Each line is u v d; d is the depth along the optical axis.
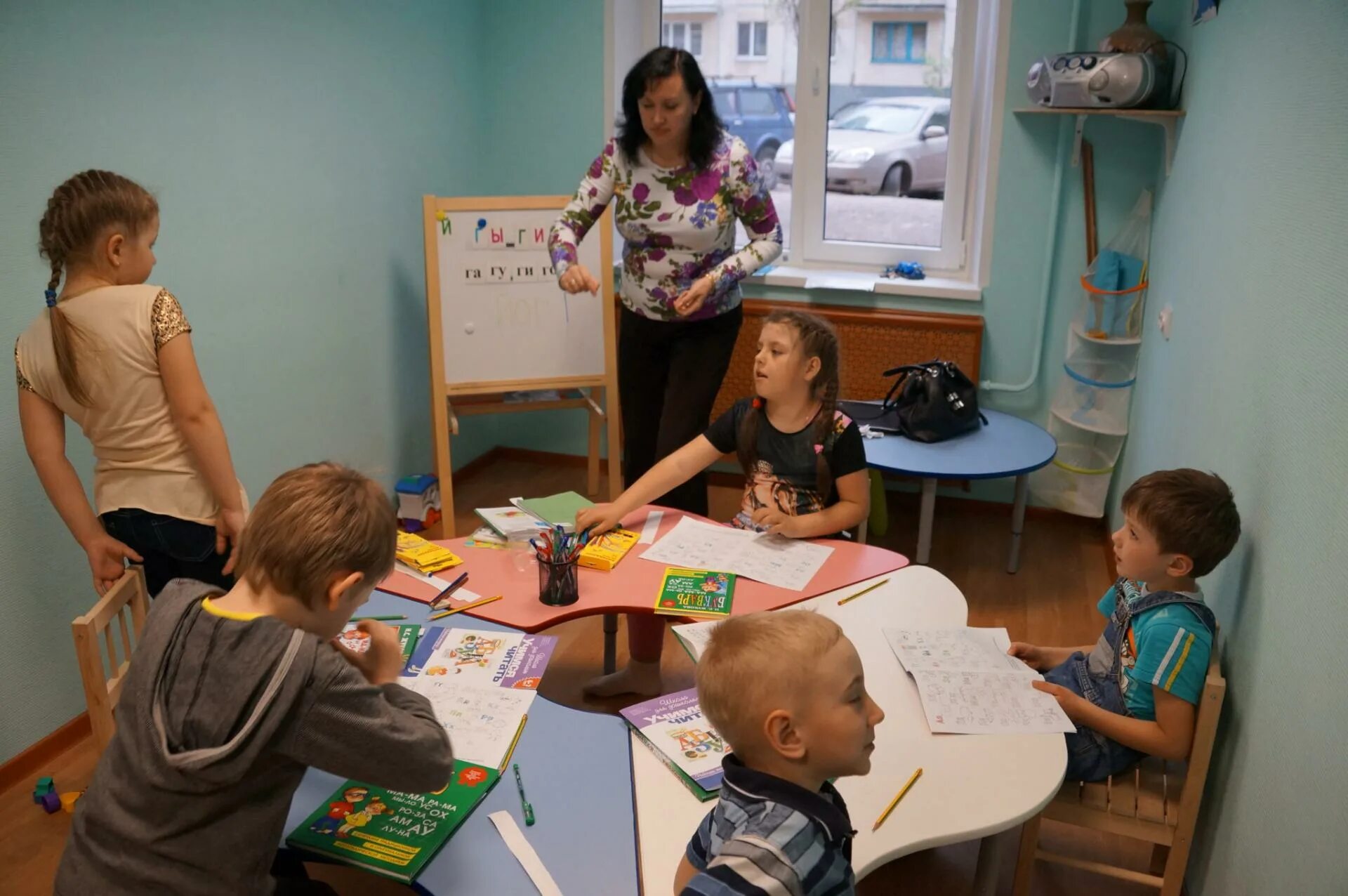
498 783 1.40
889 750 1.47
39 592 2.33
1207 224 2.37
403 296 3.68
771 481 2.25
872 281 3.80
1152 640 1.68
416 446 3.86
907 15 3.62
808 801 1.07
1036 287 3.58
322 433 3.30
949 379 3.35
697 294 2.71
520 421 4.34
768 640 1.09
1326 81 1.51
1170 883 1.76
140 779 1.15
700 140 2.69
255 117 2.83
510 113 4.00
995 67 3.40
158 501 1.99
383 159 3.44
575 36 3.82
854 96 3.77
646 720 1.53
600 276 3.53
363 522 1.21
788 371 2.12
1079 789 1.77
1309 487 1.43
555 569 1.82
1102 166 3.36
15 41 2.12
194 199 2.65
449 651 1.69
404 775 1.22
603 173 2.93
